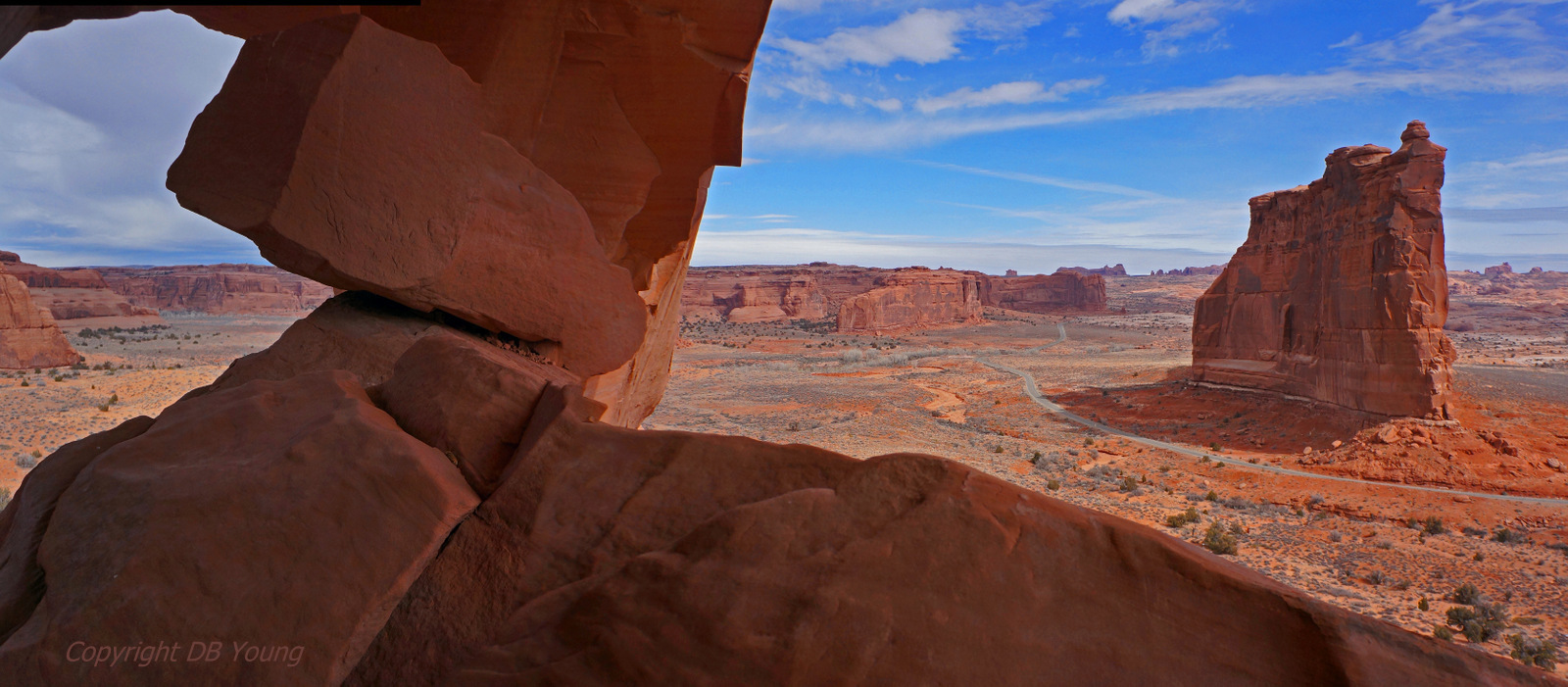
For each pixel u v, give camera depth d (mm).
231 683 2740
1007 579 2584
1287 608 2453
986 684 2395
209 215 5961
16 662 2736
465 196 6785
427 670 2955
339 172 6027
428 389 3949
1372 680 2283
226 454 3496
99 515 3178
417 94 6414
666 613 2648
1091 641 2473
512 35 7918
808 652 2473
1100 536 2688
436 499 3203
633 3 7793
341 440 3348
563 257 7582
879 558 2656
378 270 6344
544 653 2682
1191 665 2424
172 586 2887
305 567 2973
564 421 3520
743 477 3178
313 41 5953
